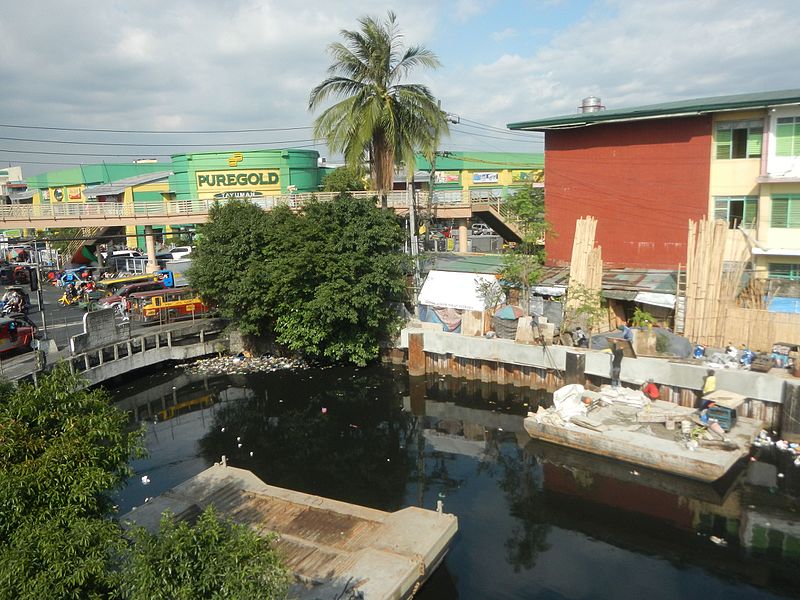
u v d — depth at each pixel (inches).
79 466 364.5
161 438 979.9
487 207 1766.7
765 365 878.4
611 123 1255.5
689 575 588.1
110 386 1220.5
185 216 1916.8
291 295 1229.7
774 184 1076.5
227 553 319.0
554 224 1379.2
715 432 792.9
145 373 1298.0
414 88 1358.3
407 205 1555.1
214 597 307.9
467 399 1111.6
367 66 1348.4
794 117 1042.7
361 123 1332.4
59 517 341.1
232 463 879.1
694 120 1158.3
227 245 1288.1
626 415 876.6
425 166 3006.9
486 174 3095.5
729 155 1140.5
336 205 1230.3
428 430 989.2
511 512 722.8
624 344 986.7
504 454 887.7
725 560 609.9
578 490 770.2
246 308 1316.4
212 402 1143.0
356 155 1360.7
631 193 1254.9
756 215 1117.7
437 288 1305.4
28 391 392.8
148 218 1893.5
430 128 1386.6
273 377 1261.1
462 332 1184.2
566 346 1053.2
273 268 1230.9
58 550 319.9
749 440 796.6
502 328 1139.9
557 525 690.8
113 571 341.4
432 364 1210.6
